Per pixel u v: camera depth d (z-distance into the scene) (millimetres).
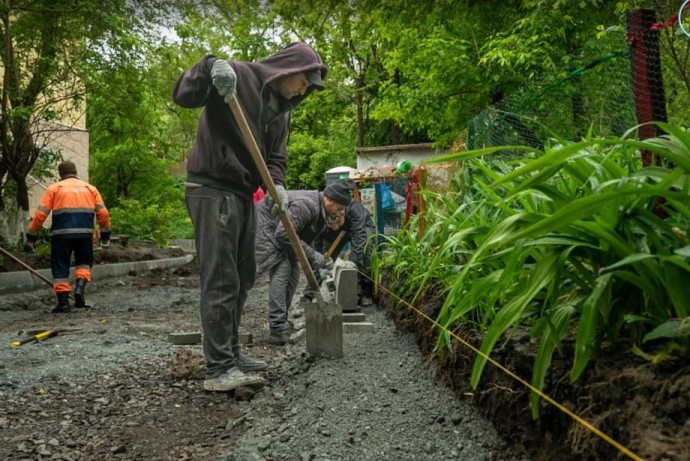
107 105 14938
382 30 13156
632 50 2934
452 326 3258
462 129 13195
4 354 4613
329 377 3588
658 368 1754
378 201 7988
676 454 1457
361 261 6578
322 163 30406
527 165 1893
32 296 8758
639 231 2037
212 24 17844
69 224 7809
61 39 12648
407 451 2555
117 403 3514
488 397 2672
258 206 5266
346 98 25828
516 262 2127
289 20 12008
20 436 3006
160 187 32406
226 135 3693
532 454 2252
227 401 3549
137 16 13445
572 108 5078
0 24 12383
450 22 12000
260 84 3705
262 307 7539
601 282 1866
